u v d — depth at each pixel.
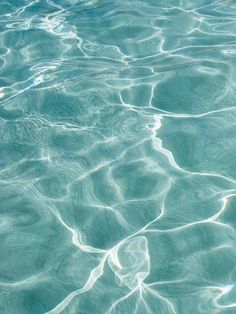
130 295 2.05
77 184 2.71
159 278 2.12
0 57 4.12
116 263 2.21
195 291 2.05
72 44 4.21
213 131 2.98
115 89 3.48
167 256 2.22
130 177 2.71
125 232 2.38
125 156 2.87
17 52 4.17
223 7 4.62
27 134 3.15
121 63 3.84
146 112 3.22
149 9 4.70
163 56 3.87
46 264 2.25
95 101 3.39
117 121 3.17
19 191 2.70
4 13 4.93
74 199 2.61
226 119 3.07
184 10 4.62
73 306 2.03
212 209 2.46
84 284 2.12
